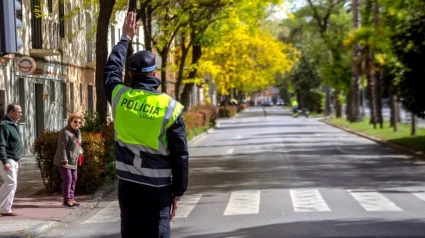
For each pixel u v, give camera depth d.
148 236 5.10
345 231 9.54
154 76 5.26
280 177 17.17
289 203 12.47
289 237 9.18
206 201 13.14
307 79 81.00
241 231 9.74
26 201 13.58
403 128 39.69
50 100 29.08
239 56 54.09
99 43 17.25
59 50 29.03
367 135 36.22
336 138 35.75
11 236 9.64
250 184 15.80
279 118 73.31
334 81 50.88
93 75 36.78
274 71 64.38
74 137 12.89
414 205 12.08
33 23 26.53
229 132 44.44
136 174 5.02
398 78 27.20
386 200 12.73
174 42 39.03
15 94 24.28
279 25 51.34
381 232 9.44
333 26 45.31
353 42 29.11
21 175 18.92
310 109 89.69
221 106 81.50
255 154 25.34
